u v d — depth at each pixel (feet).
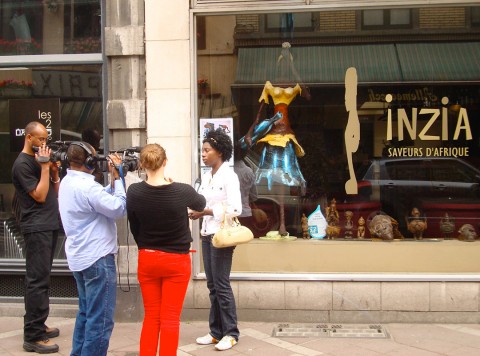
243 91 20.51
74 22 21.56
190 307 20.02
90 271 13.98
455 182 20.47
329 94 20.56
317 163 20.71
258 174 20.61
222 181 16.57
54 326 19.62
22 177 17.02
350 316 19.61
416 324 19.40
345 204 20.65
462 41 20.15
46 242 17.29
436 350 16.80
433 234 20.40
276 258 20.48
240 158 20.43
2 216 21.76
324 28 20.40
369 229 20.44
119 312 20.03
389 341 17.63
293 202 20.70
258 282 19.83
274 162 20.63
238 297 19.86
